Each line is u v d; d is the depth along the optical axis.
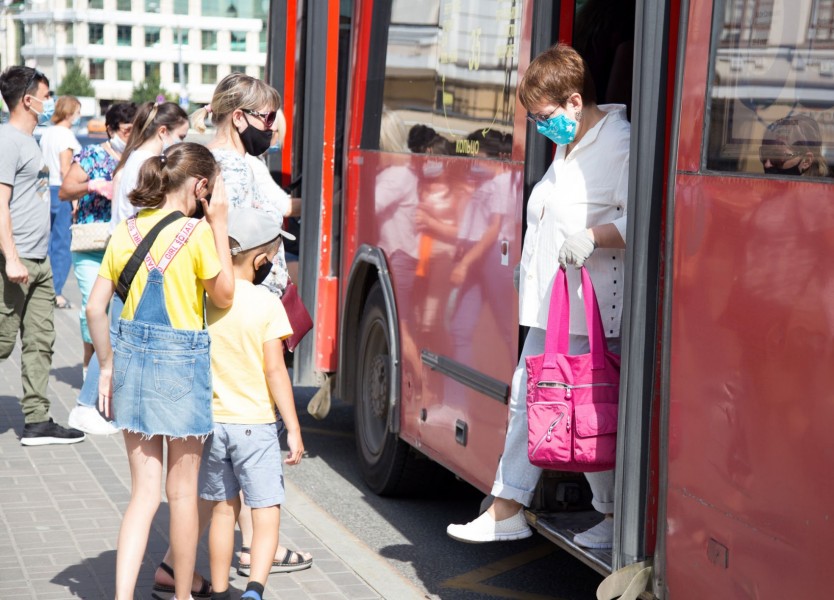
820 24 3.15
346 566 5.44
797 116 3.22
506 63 5.03
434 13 5.92
